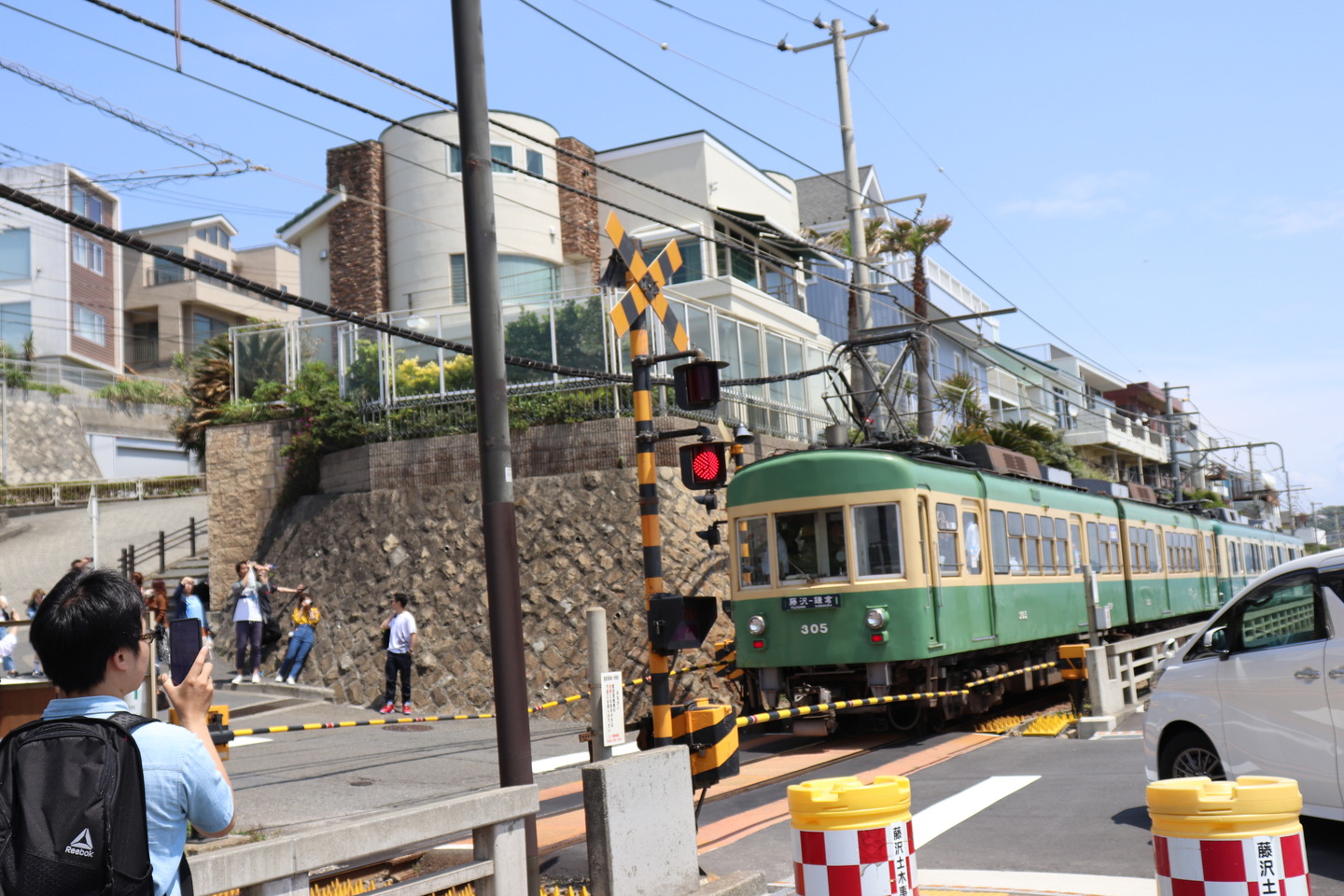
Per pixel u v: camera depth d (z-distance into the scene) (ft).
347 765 44.01
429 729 54.54
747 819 32.55
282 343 81.35
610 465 66.80
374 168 101.14
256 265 194.29
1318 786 23.67
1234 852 13.99
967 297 155.94
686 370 29.37
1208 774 26.25
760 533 50.19
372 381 74.28
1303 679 23.98
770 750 47.70
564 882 25.52
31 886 7.93
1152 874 23.47
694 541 65.21
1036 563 59.52
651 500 28.73
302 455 74.74
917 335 72.43
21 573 98.68
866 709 50.14
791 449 84.38
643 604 61.72
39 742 8.45
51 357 159.33
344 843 13.82
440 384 72.33
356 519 69.77
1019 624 56.03
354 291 99.71
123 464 153.07
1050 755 40.70
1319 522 310.86
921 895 22.71
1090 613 54.70
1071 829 28.27
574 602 62.95
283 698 61.00
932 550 48.21
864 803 15.08
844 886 14.89
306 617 65.16
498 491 25.66
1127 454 193.57
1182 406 230.48
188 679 9.93
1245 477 247.29
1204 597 91.50
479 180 26.89
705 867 26.73
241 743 49.75
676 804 21.22
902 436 68.18
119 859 8.28
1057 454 135.13
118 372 166.50
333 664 65.16
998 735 47.55
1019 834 28.12
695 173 102.42
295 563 71.72
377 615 65.67
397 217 99.66
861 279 73.26
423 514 67.77
